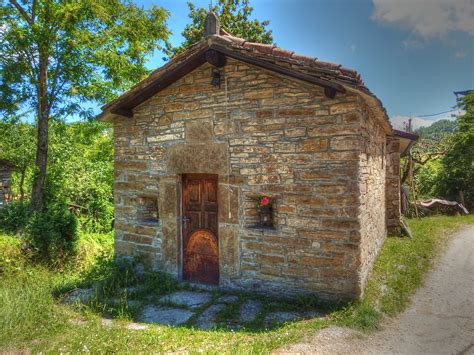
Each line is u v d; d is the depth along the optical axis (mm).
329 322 3846
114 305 4535
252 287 4832
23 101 9711
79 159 12523
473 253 7520
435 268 6422
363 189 4500
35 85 9688
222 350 3184
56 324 3824
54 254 6703
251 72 4754
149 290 5094
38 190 9578
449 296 5051
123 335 3504
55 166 11289
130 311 4309
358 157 4117
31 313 3883
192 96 5250
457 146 16172
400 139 9562
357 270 4168
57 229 6949
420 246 7742
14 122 10500
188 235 5488
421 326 4055
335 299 4285
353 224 4156
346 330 3670
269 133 4656
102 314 4297
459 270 6316
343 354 3250
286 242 4578
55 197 10812
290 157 4520
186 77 5301
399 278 5484
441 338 3762
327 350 3268
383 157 8070
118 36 10453
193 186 5445
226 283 5031
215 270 5262
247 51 4348
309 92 4371
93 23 10016
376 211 6496
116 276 5477
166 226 5543
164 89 5500
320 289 4375
